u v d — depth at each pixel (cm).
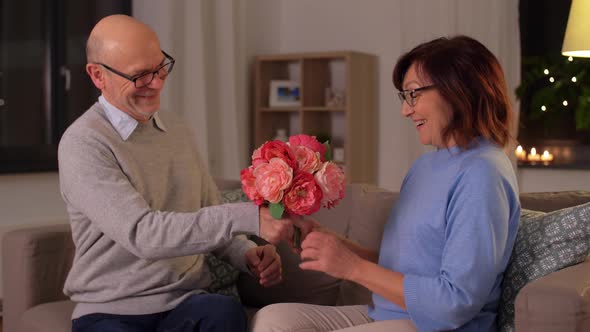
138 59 200
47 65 425
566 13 480
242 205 184
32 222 404
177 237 183
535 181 477
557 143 487
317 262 173
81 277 206
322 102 543
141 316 201
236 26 520
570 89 458
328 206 180
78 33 439
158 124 215
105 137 200
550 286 154
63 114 430
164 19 458
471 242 162
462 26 484
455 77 174
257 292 254
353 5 543
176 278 206
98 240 204
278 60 542
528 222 190
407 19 508
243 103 525
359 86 515
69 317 229
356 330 176
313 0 560
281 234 180
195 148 230
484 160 168
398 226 184
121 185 193
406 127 520
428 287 164
